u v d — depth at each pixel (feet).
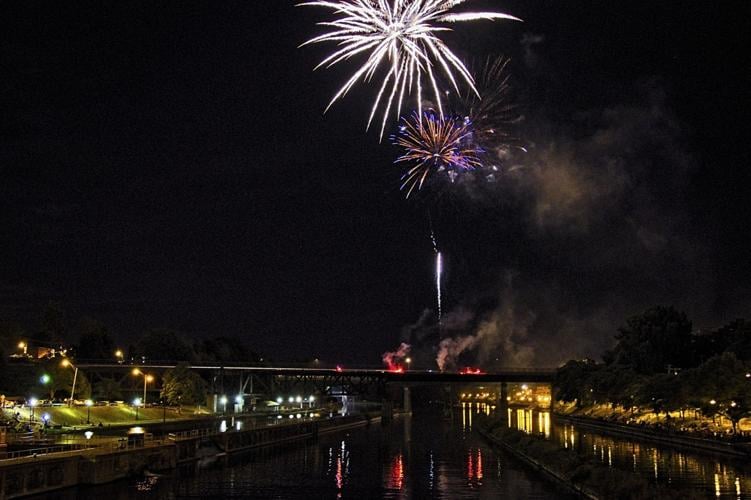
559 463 354.13
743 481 317.83
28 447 317.01
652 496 246.88
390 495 318.24
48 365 607.78
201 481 351.05
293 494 320.09
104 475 319.47
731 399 481.05
